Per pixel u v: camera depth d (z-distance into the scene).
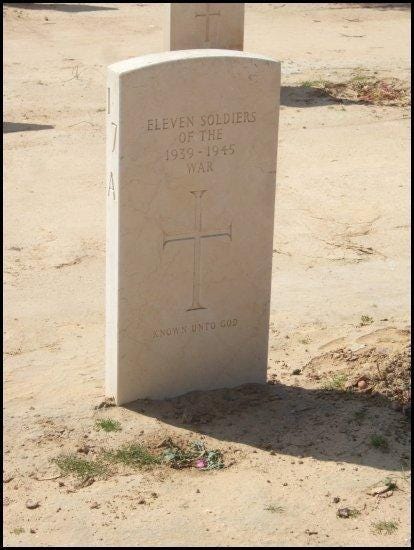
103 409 2.49
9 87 5.66
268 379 2.66
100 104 5.38
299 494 2.16
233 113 2.38
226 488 2.19
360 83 5.69
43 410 2.48
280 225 3.75
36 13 7.68
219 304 2.53
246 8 8.12
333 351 2.78
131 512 2.10
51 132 4.88
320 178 4.25
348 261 3.45
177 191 2.38
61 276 3.32
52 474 2.23
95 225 3.75
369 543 2.02
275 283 3.26
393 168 4.38
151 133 2.31
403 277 3.32
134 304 2.43
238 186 2.45
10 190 4.10
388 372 2.62
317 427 2.41
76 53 6.52
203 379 2.58
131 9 8.02
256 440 2.37
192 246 2.45
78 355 2.80
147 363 2.50
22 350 2.83
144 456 2.30
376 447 2.32
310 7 8.20
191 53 2.34
